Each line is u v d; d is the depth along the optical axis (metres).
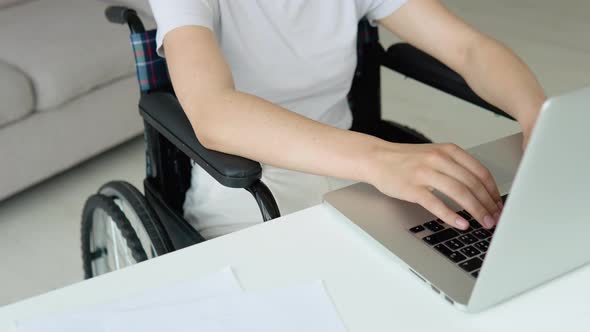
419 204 0.85
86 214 1.37
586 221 0.65
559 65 2.97
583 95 0.53
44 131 2.12
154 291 0.73
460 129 2.53
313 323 0.68
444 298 0.71
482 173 0.87
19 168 2.07
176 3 1.06
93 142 2.27
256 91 1.27
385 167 0.86
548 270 0.69
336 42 1.29
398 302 0.71
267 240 0.81
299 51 1.26
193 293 0.72
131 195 1.24
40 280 1.84
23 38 2.27
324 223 0.84
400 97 2.81
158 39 1.08
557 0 3.78
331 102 1.34
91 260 1.48
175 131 1.03
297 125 0.92
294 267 0.76
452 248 0.77
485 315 0.69
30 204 2.17
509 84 1.17
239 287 0.73
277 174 1.22
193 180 1.28
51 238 2.01
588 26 3.39
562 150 0.55
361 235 0.81
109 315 0.69
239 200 1.21
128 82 2.34
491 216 0.82
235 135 0.92
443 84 1.30
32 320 0.69
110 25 2.37
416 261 0.75
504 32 3.39
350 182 1.26
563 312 0.69
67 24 2.37
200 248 0.79
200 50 1.02
